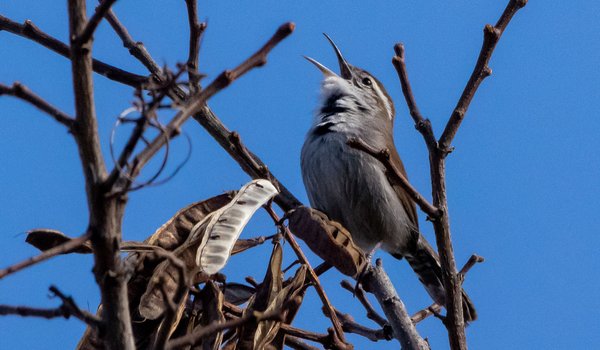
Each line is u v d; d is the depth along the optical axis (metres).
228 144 10.25
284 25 4.62
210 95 4.57
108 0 4.35
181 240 7.53
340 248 8.20
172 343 4.62
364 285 9.57
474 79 8.02
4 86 4.43
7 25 9.00
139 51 10.13
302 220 8.37
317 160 12.52
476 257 8.16
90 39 4.46
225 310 7.45
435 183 8.01
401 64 8.41
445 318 8.16
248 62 4.59
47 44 8.95
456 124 7.98
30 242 6.79
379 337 9.34
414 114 8.22
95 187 4.51
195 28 8.66
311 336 7.31
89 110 4.50
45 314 4.58
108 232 4.59
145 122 4.31
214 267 6.95
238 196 7.76
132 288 7.01
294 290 7.38
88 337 6.57
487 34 7.95
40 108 4.50
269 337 7.04
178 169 4.55
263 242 7.89
